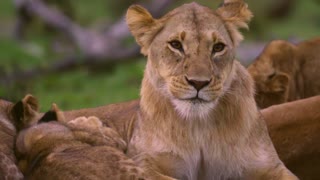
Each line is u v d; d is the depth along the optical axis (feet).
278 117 41.52
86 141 35.63
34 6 88.53
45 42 86.38
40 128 35.86
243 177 36.65
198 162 36.27
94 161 33.55
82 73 76.28
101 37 81.41
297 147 41.34
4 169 34.76
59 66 77.30
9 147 36.29
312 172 41.57
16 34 90.02
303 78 49.49
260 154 36.73
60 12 88.63
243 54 80.59
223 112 35.81
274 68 48.44
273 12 100.78
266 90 46.19
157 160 36.09
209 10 35.53
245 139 36.32
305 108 41.55
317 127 41.22
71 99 63.93
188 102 34.50
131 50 78.59
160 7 80.53
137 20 35.91
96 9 98.99
